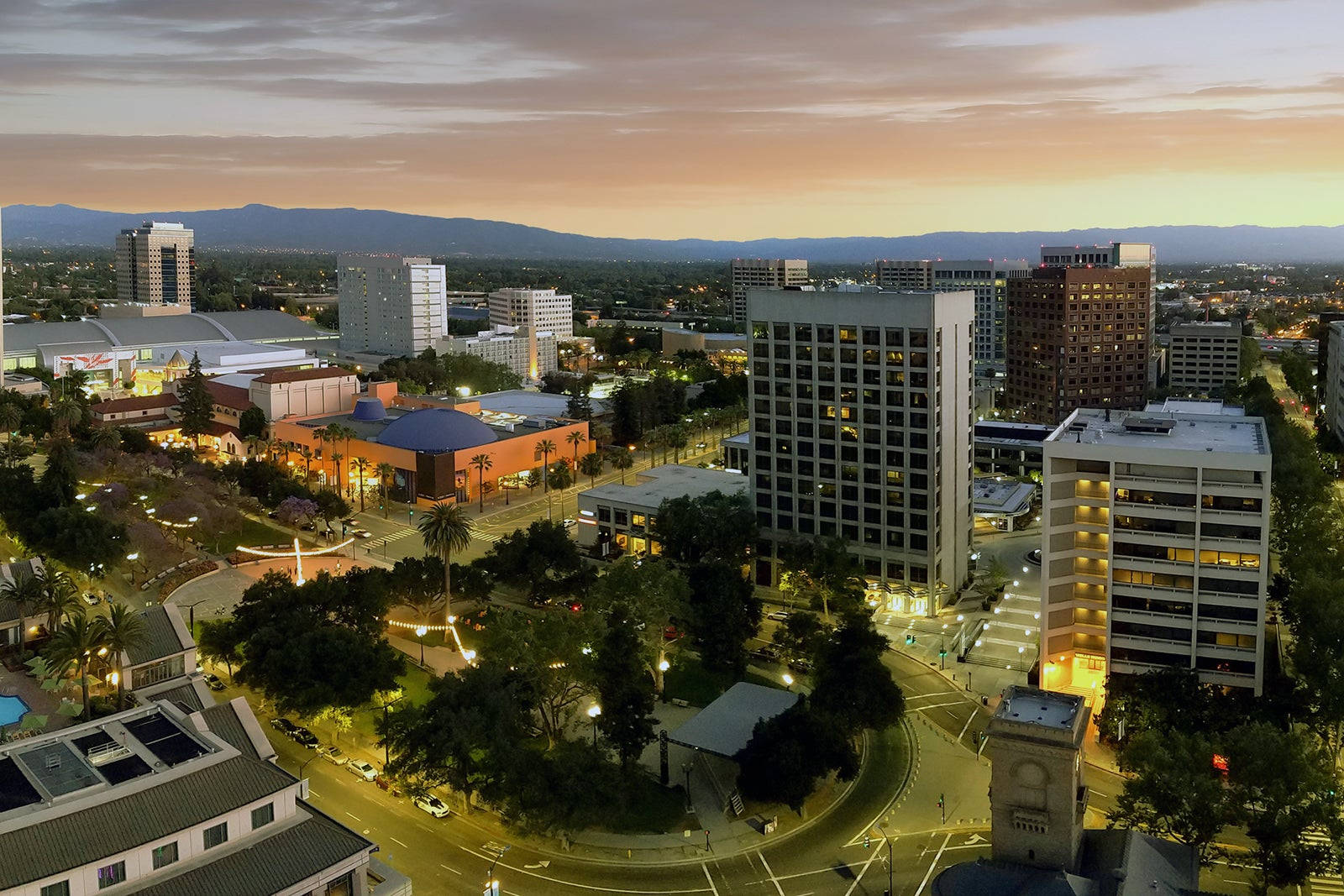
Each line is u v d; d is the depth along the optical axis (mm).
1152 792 108312
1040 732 96562
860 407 196500
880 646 148750
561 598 196000
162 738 99938
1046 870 96062
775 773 121438
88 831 86125
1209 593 145625
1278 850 104625
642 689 134625
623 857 117625
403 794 129375
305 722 146500
